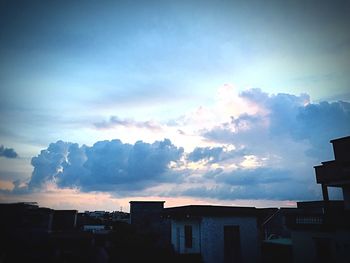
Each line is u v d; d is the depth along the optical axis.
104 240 19.86
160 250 18.48
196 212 17.66
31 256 12.95
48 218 16.42
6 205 15.49
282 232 27.30
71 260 14.18
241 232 18.47
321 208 25.72
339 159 15.20
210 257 17.09
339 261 13.55
